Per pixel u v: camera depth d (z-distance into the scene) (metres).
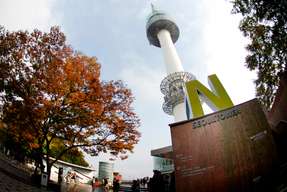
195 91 18.84
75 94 21.61
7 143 28.12
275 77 13.59
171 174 15.96
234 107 12.76
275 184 10.05
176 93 55.22
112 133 22.67
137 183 21.98
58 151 33.78
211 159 11.95
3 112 21.83
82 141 22.42
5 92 21.25
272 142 10.91
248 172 10.88
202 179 11.65
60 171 24.20
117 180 20.52
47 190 17.28
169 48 71.56
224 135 12.27
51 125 21.64
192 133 13.09
